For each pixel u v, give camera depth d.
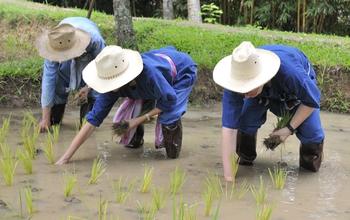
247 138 4.68
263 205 3.78
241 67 3.95
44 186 4.07
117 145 5.37
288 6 12.95
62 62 5.52
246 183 4.27
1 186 4.05
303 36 9.80
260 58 4.04
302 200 3.91
